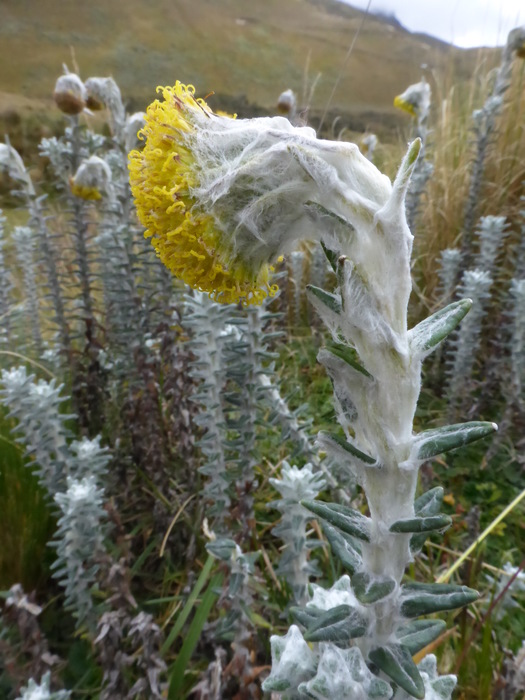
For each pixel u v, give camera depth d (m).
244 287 0.08
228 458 0.18
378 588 0.07
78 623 0.14
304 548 0.13
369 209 0.06
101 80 0.23
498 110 0.26
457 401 0.24
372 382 0.07
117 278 0.21
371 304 0.06
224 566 0.12
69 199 0.23
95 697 0.13
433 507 0.08
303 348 0.28
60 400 0.15
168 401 0.20
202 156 0.07
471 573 0.15
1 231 0.26
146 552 0.16
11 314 0.25
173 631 0.13
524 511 0.19
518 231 0.29
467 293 0.21
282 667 0.08
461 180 0.32
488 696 0.12
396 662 0.07
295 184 0.07
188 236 0.07
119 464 0.18
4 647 0.12
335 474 0.18
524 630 0.14
